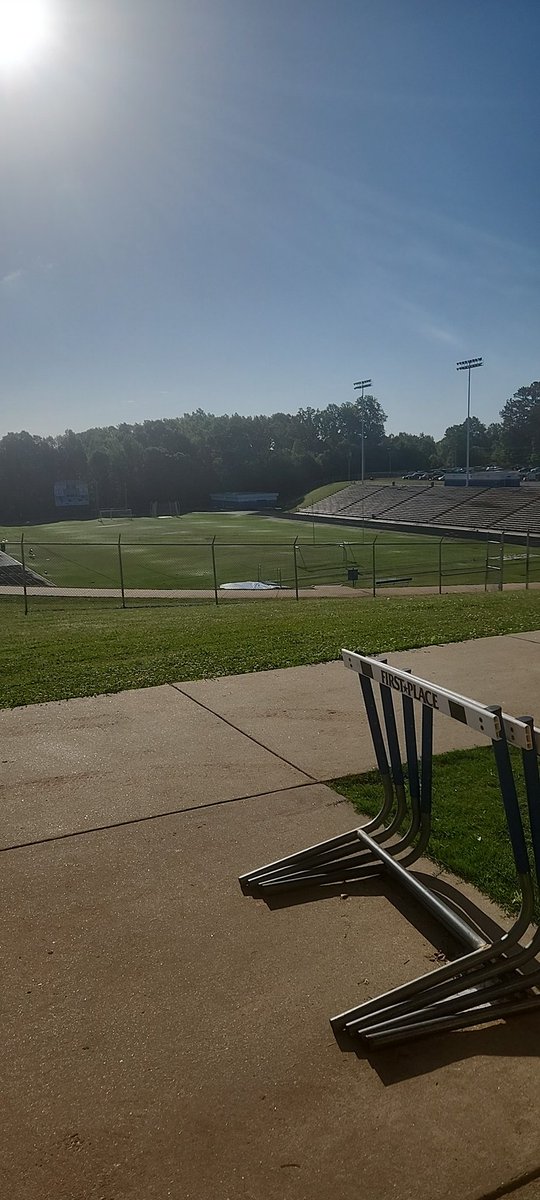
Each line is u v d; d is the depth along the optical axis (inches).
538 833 97.0
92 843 142.1
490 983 98.1
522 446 5826.8
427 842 131.6
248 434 5669.3
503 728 95.6
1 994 100.9
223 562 1904.5
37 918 118.4
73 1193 72.4
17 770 179.3
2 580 1593.3
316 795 161.0
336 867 130.0
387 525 2881.4
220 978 103.1
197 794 163.0
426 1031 91.5
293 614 498.0
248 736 199.8
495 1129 78.4
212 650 317.7
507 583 1407.5
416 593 1216.2
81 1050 90.6
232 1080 85.6
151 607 901.8
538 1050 89.5
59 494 4739.2
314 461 5226.4
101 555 2097.7
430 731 126.4
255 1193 72.0
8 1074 87.1
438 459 6082.7
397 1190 72.0
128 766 180.2
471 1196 71.2
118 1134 78.8
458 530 2507.4
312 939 111.6
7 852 139.5
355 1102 82.3
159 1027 94.2
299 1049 90.0
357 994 99.1
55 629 485.4
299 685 251.1
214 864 133.6
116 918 118.0
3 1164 75.5
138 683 260.5
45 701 241.0
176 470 4943.4
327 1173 73.9
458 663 275.3
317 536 2615.7
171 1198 71.7
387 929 113.6
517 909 116.3
